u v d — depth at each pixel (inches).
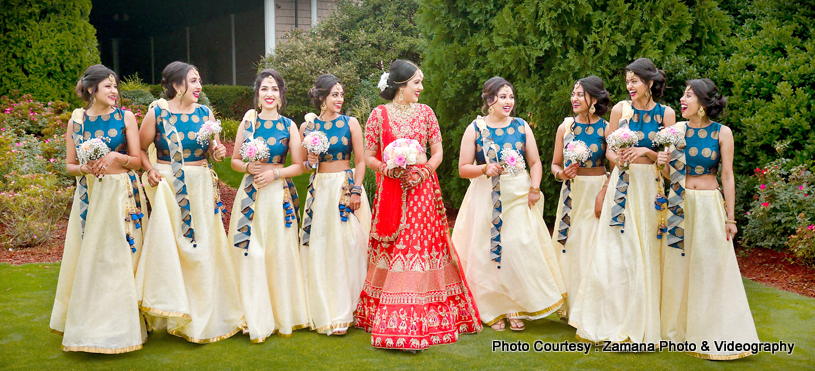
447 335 137.6
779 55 229.8
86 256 126.6
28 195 242.2
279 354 129.0
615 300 131.8
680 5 225.1
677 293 132.6
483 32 256.5
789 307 163.8
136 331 127.0
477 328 141.9
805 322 150.9
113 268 127.0
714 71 233.8
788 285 188.2
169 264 130.5
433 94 274.4
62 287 132.1
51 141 308.0
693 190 131.4
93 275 126.3
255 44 700.0
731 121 233.6
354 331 146.3
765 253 223.6
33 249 231.5
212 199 139.6
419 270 137.9
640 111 136.7
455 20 264.1
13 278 188.5
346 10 553.3
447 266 143.7
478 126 149.3
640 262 131.4
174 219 133.8
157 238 131.0
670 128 127.3
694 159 131.4
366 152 147.3
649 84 133.4
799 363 124.3
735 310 127.3
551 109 232.1
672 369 121.3
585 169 148.5
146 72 955.3
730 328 126.6
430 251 140.7
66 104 359.6
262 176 140.9
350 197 149.2
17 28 355.6
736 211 239.8
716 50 243.0
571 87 226.4
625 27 228.4
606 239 134.7
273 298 142.0
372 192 293.3
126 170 133.0
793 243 205.2
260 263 139.6
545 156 239.6
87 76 128.6
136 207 132.3
